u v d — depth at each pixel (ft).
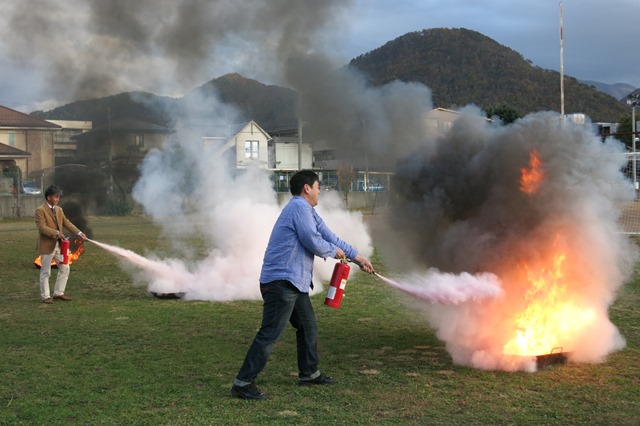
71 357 22.36
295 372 20.27
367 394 17.97
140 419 16.06
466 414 16.26
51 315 30.22
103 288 38.58
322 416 16.16
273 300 18.02
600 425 15.44
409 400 17.39
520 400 17.33
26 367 21.07
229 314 30.14
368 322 27.89
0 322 28.60
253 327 27.27
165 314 30.22
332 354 22.48
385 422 15.71
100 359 22.04
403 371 20.27
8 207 121.29
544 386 18.54
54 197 34.58
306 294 18.74
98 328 27.17
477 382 19.01
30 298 35.29
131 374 20.20
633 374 19.65
